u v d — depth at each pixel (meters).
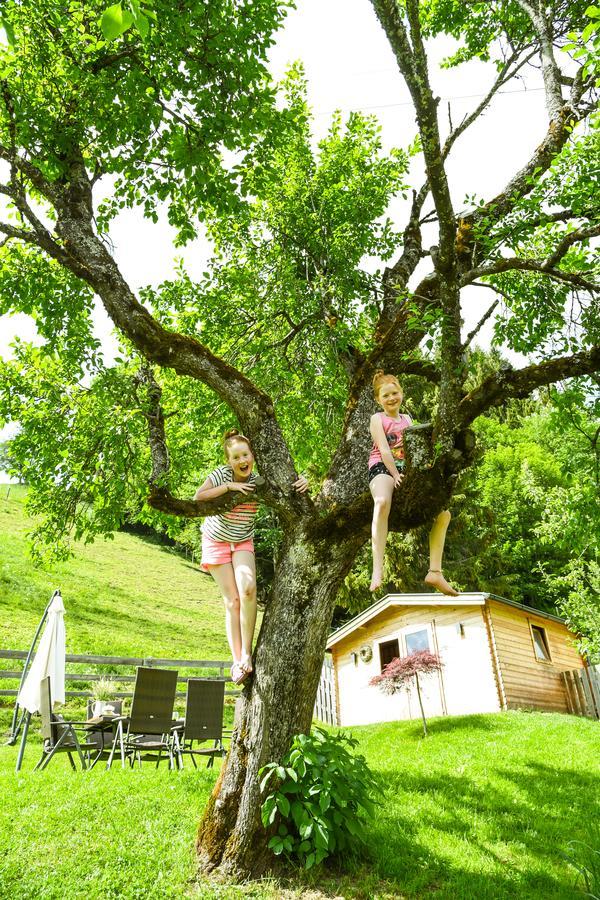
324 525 4.34
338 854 4.21
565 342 5.55
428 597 15.20
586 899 3.92
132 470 7.02
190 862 3.95
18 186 5.07
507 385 3.68
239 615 4.37
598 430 5.84
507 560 25.14
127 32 4.94
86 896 3.51
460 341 3.77
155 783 6.25
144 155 5.87
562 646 17.16
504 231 4.59
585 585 12.15
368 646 17.20
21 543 26.36
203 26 4.84
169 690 7.91
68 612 20.80
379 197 8.41
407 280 6.06
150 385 6.12
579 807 6.18
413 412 23.70
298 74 8.53
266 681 4.14
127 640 19.86
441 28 7.56
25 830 4.48
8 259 6.95
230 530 4.39
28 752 8.69
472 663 14.37
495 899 3.87
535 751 8.75
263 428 4.70
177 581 32.72
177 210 6.49
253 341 8.54
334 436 8.52
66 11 5.16
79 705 12.63
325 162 8.77
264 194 6.28
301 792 4.00
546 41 5.88
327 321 7.31
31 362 7.71
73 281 7.06
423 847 4.75
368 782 4.21
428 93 3.10
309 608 4.27
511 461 31.05
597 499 5.97
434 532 4.05
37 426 7.39
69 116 5.58
